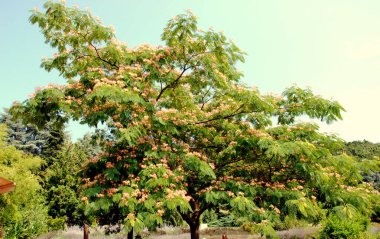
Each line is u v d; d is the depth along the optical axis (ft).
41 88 26.40
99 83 24.35
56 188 73.31
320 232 40.81
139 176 24.79
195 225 32.55
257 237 58.75
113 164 25.64
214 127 30.58
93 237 61.41
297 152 23.13
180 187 25.23
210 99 35.99
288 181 27.12
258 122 29.30
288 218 26.68
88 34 28.30
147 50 29.30
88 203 23.45
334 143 28.25
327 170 26.61
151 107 26.89
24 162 65.51
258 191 25.96
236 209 24.32
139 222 20.95
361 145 123.24
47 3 26.53
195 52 28.19
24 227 59.72
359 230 38.52
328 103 28.48
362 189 26.89
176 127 27.68
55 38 28.68
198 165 24.81
